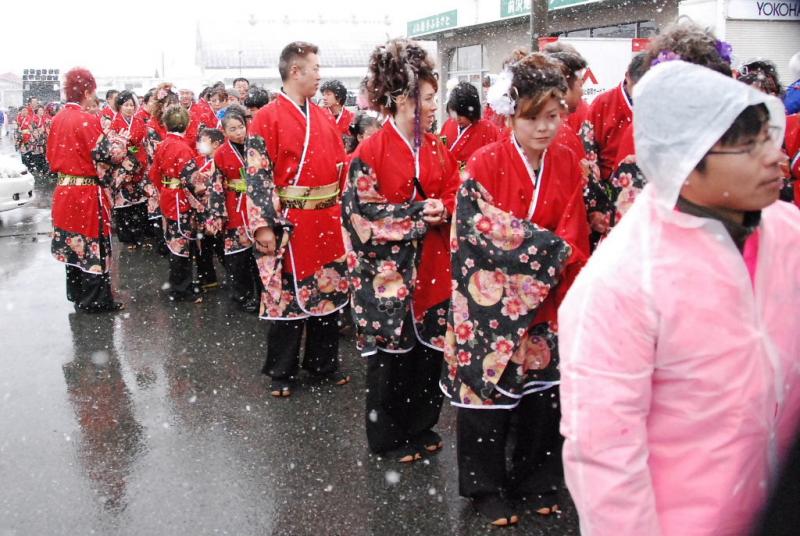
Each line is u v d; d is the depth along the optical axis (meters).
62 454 4.04
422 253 3.59
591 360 1.54
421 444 3.90
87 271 6.75
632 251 1.55
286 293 4.59
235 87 11.09
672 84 1.50
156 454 4.01
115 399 4.80
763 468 1.55
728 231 1.54
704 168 1.49
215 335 6.10
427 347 3.74
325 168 4.48
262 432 4.23
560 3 11.84
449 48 17.69
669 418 1.56
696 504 1.55
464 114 5.20
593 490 1.54
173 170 7.02
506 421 3.18
